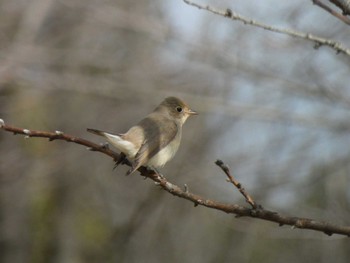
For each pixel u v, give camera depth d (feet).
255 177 49.19
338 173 47.19
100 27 52.80
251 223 44.57
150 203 56.39
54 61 49.16
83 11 47.37
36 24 50.78
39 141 52.70
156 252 56.08
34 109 52.95
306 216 45.68
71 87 47.88
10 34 50.52
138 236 56.75
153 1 50.11
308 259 51.19
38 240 54.95
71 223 55.88
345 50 19.67
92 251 56.44
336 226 18.21
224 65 47.06
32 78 47.26
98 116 54.70
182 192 18.44
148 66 51.83
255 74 46.83
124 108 54.70
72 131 54.08
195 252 54.80
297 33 19.74
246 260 52.95
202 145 52.90
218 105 48.26
